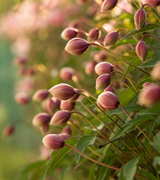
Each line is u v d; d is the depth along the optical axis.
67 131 0.40
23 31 0.95
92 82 0.56
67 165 0.40
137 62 0.31
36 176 0.40
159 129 0.28
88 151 0.40
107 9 0.32
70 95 0.31
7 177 1.22
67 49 0.31
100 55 0.43
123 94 0.30
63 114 0.31
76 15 0.79
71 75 0.47
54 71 0.65
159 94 0.23
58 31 0.89
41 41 0.94
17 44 0.99
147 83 0.28
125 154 0.30
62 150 0.30
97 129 0.30
